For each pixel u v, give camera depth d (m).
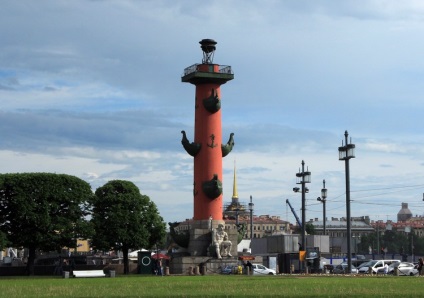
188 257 101.31
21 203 97.31
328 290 40.31
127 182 110.31
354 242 176.75
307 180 111.62
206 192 104.75
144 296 36.69
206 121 106.31
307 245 126.62
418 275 83.19
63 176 101.38
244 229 109.19
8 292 42.22
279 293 37.75
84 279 71.94
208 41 108.06
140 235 107.94
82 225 101.62
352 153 92.69
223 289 42.38
